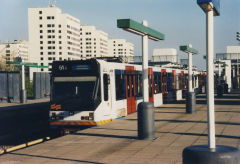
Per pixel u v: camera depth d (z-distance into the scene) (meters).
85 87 13.92
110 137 11.19
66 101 14.04
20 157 8.58
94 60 13.95
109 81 14.39
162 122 14.66
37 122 21.72
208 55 5.63
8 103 30.91
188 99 18.03
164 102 24.17
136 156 8.35
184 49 17.78
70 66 14.16
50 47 172.00
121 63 16.34
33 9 172.12
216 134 11.18
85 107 13.79
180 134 11.41
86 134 11.91
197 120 15.17
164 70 24.39
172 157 8.09
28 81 47.25
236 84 51.88
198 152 4.88
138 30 9.91
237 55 45.03
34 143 12.68
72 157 8.45
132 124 13.95
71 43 180.38
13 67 77.69
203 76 42.66
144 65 10.74
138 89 18.56
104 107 14.16
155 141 10.26
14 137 15.07
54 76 14.35
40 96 36.69
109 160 8.03
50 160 8.19
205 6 5.53
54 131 17.11
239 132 11.52
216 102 25.78
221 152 4.79
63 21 172.75
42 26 172.00
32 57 171.88
